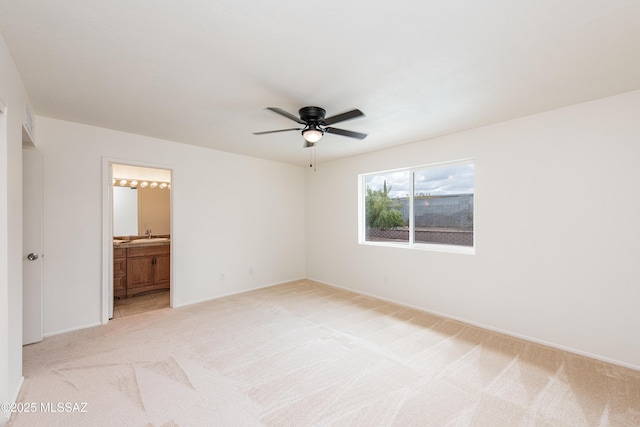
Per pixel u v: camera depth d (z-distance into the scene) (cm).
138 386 207
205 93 236
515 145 294
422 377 220
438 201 375
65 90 232
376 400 193
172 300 387
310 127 255
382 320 339
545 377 220
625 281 236
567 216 263
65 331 304
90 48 174
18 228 201
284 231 529
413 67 194
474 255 326
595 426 170
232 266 454
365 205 472
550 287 273
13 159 189
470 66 192
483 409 184
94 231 324
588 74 202
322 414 179
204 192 420
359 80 212
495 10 139
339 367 234
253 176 482
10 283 180
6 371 172
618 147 237
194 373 224
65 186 306
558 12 140
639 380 215
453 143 342
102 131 330
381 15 143
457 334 299
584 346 254
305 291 469
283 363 240
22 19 147
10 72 180
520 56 180
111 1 134
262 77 209
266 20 148
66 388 204
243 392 201
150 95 241
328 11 141
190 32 158
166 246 470
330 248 509
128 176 486
